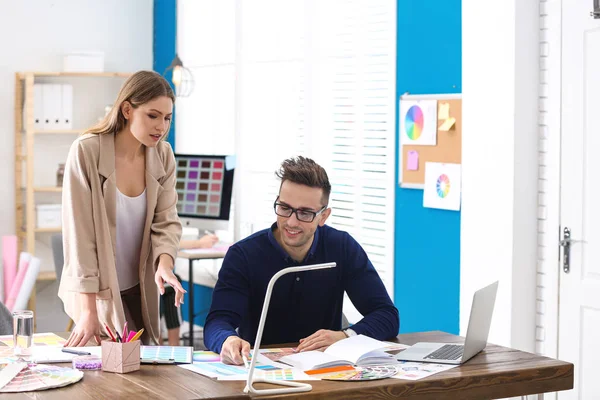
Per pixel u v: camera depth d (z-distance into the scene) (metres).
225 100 6.98
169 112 3.43
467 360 2.89
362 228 5.59
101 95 7.48
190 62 7.38
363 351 2.84
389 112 5.32
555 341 4.48
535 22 4.47
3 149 7.12
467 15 4.66
